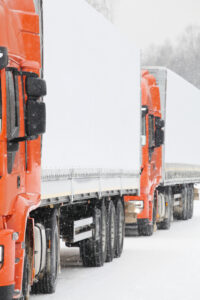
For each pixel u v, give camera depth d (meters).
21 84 10.92
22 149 11.23
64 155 14.57
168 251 22.39
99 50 17.59
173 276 16.97
